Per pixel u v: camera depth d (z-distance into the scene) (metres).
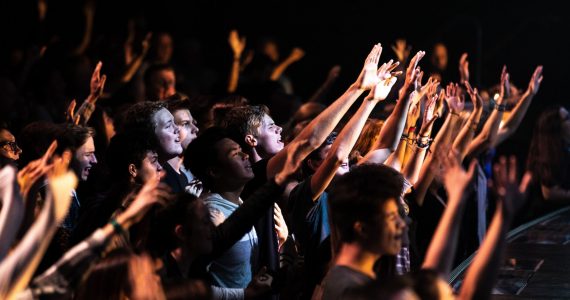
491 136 5.98
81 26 10.86
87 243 2.87
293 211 4.07
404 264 3.92
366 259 3.04
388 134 4.41
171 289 2.94
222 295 3.81
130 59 8.41
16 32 9.41
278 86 7.26
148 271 2.87
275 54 10.37
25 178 3.02
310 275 4.02
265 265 4.22
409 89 4.38
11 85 6.24
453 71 12.36
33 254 2.51
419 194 4.99
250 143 4.59
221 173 4.14
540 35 12.95
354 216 3.01
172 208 3.47
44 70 6.84
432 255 2.89
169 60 9.54
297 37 13.26
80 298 2.87
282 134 6.32
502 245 2.82
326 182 3.96
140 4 11.73
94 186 5.40
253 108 4.66
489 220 7.56
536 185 7.62
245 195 4.35
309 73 13.12
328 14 13.39
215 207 4.08
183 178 4.97
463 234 6.27
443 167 3.02
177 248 3.51
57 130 4.59
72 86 7.11
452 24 12.91
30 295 2.74
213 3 12.82
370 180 3.03
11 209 2.80
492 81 12.78
